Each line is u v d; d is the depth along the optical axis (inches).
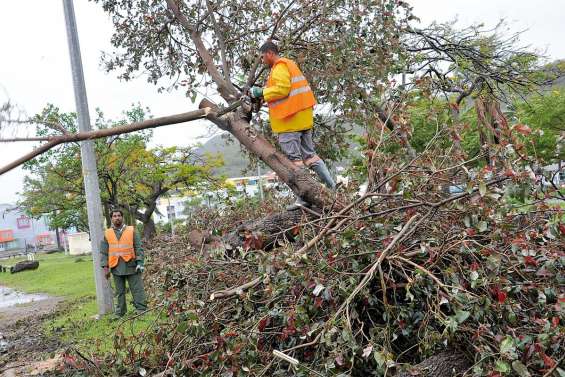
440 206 147.6
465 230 135.7
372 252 142.3
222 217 249.6
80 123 325.7
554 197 140.3
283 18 241.8
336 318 129.6
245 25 266.5
